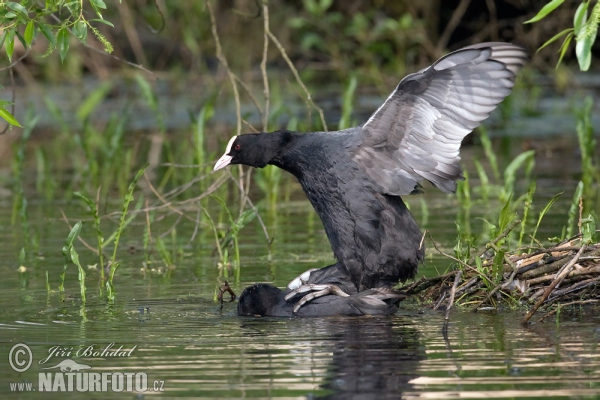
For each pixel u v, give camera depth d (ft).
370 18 102.22
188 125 88.12
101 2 29.19
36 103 97.86
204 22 104.88
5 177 70.74
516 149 73.36
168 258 41.39
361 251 32.71
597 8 27.99
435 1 101.55
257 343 27.25
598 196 54.29
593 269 31.40
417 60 98.12
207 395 22.12
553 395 21.47
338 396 21.77
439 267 38.65
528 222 47.24
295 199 60.49
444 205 55.36
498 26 98.02
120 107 99.14
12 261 42.63
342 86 96.53
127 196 37.73
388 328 29.01
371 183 32.45
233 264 41.32
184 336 28.37
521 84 92.43
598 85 95.61
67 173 70.74
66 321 30.71
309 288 31.73
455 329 28.63
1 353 26.50
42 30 28.76
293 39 106.32
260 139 33.50
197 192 59.67
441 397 21.50
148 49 105.19
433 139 32.48
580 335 27.32
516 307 31.86
